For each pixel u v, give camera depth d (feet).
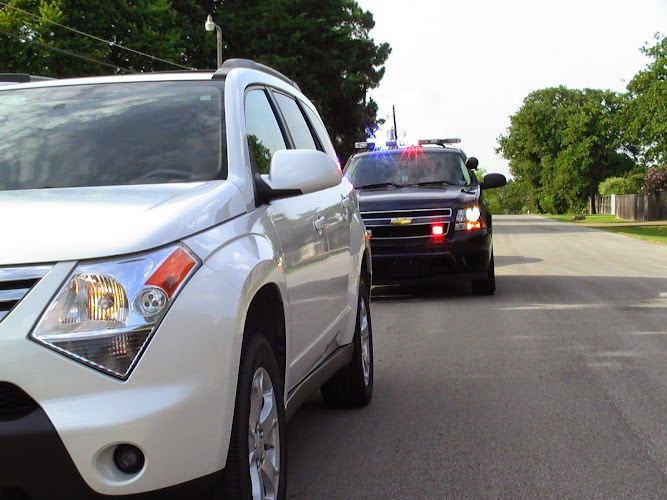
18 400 8.82
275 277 11.84
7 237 9.31
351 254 18.04
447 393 20.65
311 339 14.56
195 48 135.54
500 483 14.23
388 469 15.06
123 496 8.86
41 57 104.94
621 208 245.24
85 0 110.42
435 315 33.53
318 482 14.42
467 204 37.45
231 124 13.24
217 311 9.80
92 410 8.78
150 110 13.69
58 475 8.70
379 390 21.20
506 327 30.32
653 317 32.42
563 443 16.40
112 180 12.34
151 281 9.33
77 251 9.21
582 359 24.44
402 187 40.16
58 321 8.90
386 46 175.11
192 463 9.30
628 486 14.01
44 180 12.40
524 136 352.90
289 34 141.90
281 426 12.06
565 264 58.39
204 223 10.51
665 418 18.11
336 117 155.12
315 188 13.00
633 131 157.28
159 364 9.14
